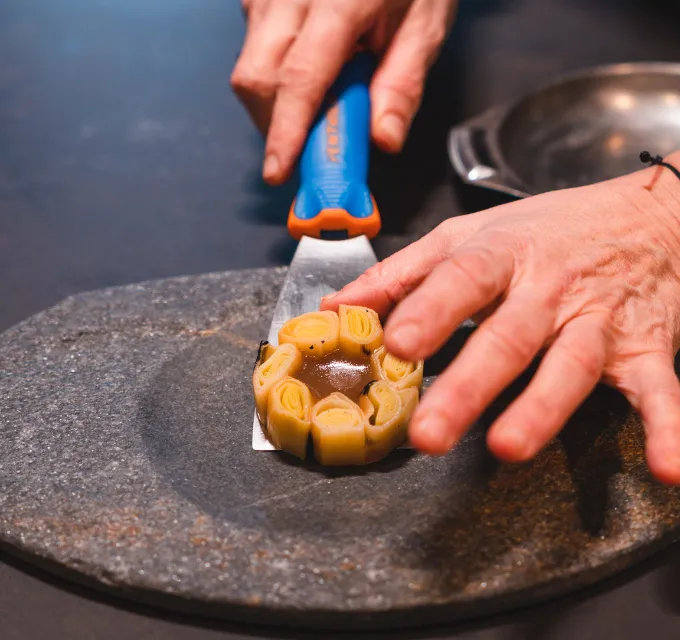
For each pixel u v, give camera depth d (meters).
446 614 0.45
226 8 1.01
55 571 0.47
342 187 0.60
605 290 0.49
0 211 0.70
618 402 0.52
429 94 0.81
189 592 0.45
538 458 0.50
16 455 0.50
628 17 0.96
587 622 0.46
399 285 0.54
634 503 0.48
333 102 0.65
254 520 0.48
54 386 0.54
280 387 0.51
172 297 0.59
